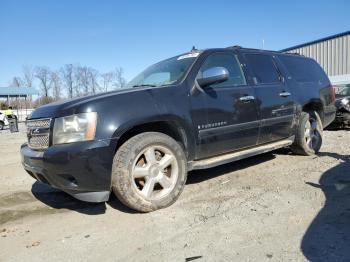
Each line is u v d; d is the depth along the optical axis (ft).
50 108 11.96
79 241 10.34
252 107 15.64
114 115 11.36
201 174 17.10
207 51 15.06
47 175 11.46
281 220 10.78
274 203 12.30
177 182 12.71
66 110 11.25
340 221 10.48
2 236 11.10
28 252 9.84
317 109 21.12
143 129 12.87
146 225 11.08
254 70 16.79
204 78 13.58
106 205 13.33
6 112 82.84
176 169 12.75
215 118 14.06
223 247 9.25
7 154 29.96
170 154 12.60
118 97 11.85
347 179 14.69
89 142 10.88
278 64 18.62
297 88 18.99
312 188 13.74
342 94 36.88
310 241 9.32
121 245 9.86
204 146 13.84
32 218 12.57
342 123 33.17
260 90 16.33
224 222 10.88
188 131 13.19
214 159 14.37
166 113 12.43
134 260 8.94
